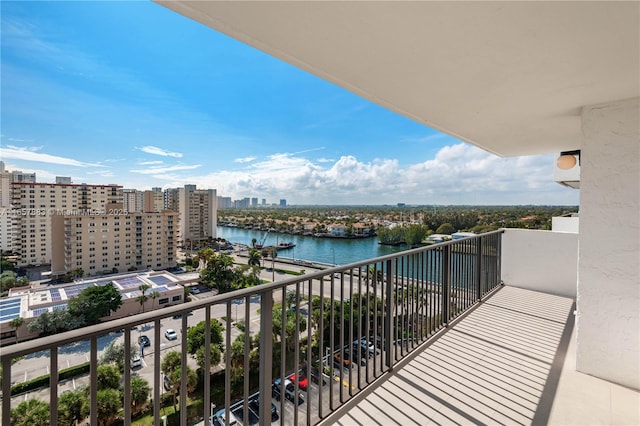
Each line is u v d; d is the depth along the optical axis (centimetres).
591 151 235
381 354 235
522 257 469
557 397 207
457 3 120
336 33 144
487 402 202
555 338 295
